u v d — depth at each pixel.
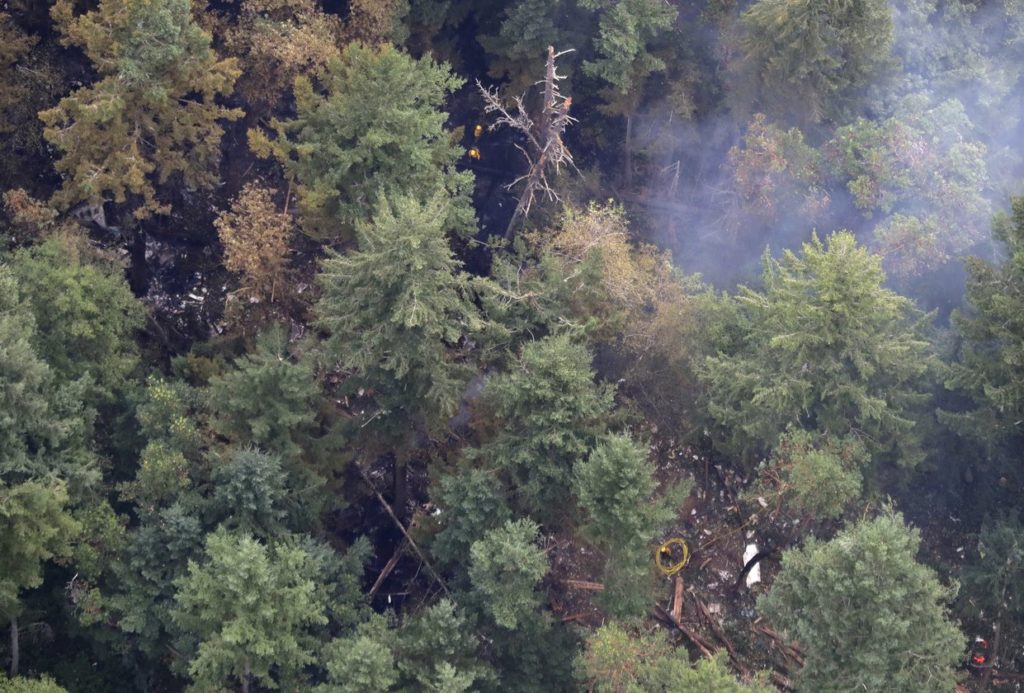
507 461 61.66
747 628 72.75
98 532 61.44
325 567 62.44
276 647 56.62
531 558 58.66
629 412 64.50
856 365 58.94
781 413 61.81
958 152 72.62
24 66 70.75
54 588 65.31
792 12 70.12
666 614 72.06
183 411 64.38
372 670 55.81
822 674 54.84
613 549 59.66
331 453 66.62
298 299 72.81
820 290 58.31
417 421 67.44
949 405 67.50
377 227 58.94
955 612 71.81
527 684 61.59
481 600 61.09
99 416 66.12
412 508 74.69
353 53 69.06
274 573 56.78
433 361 61.22
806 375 60.88
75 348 64.12
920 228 69.06
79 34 66.69
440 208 62.94
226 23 73.38
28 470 57.44
